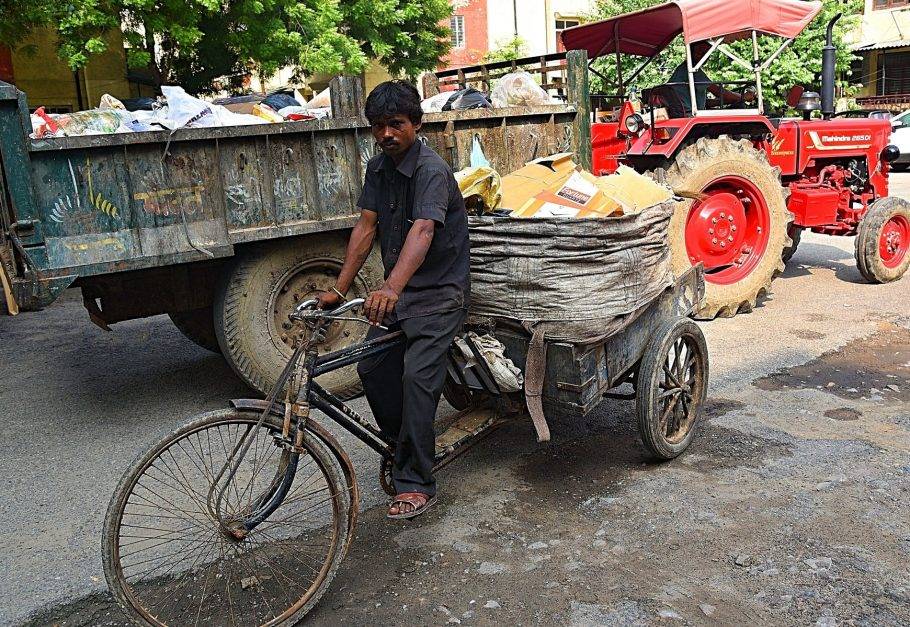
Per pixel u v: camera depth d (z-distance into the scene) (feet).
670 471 12.20
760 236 22.09
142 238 13.37
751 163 21.48
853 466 12.10
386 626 8.77
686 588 9.16
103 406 16.62
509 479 12.21
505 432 14.06
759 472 12.02
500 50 63.72
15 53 41.34
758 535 10.22
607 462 12.66
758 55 22.04
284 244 15.21
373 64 56.18
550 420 14.46
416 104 9.14
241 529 8.64
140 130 13.97
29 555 10.69
